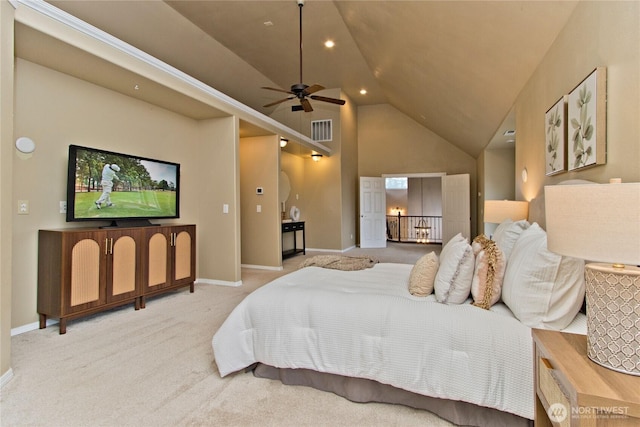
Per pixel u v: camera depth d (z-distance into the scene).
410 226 11.45
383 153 9.09
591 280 1.04
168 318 3.10
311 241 8.14
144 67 3.09
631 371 0.94
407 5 2.97
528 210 3.12
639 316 0.94
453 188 8.28
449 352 1.61
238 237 4.46
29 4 2.19
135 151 3.70
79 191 3.04
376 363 1.75
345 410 1.72
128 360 2.24
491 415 1.56
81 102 3.17
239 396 1.84
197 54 4.98
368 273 2.68
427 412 1.70
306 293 2.05
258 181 5.66
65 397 1.79
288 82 6.86
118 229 3.14
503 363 1.51
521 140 3.38
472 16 2.56
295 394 1.87
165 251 3.66
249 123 4.77
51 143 2.94
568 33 2.04
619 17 1.48
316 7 4.20
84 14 3.46
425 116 7.21
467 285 1.84
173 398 1.80
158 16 4.02
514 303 1.63
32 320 2.80
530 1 2.06
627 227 0.90
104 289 3.01
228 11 4.21
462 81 3.93
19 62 2.71
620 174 1.49
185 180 4.41
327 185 7.97
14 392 1.83
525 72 2.93
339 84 7.27
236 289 4.20
